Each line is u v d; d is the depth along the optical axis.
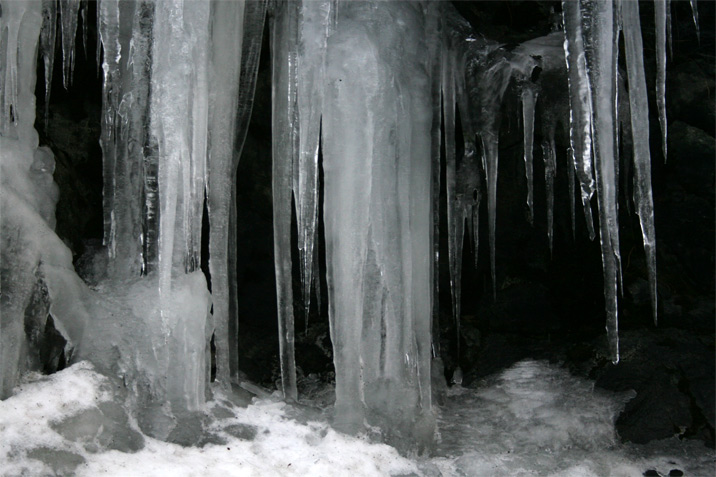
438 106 4.45
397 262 4.14
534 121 4.87
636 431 4.39
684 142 5.08
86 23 4.49
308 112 4.03
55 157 4.55
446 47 4.64
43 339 3.83
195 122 3.90
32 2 4.03
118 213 4.13
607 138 4.02
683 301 5.04
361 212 3.99
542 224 5.17
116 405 3.62
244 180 5.02
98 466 3.30
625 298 5.07
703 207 5.11
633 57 4.09
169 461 3.45
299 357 4.89
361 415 3.97
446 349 5.03
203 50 3.94
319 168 4.87
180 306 3.84
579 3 4.13
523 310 5.17
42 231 3.77
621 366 4.73
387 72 4.16
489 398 4.72
